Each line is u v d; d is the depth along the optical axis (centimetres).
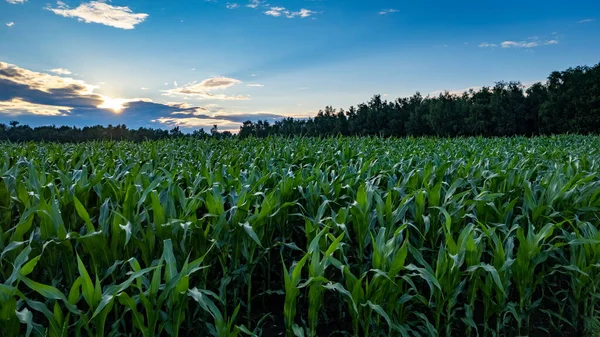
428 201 447
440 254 309
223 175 542
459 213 414
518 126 7044
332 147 1047
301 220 478
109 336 265
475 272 333
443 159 752
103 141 1294
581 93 6034
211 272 392
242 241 368
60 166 655
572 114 6219
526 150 1063
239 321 390
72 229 392
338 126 9312
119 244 328
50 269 322
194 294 257
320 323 392
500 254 324
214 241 330
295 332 277
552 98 6359
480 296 426
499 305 336
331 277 398
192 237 347
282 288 441
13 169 477
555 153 895
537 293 461
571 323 387
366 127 9106
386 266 303
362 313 327
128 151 1006
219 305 384
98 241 307
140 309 329
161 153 915
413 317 379
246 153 877
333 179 530
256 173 562
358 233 378
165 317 267
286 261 448
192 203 353
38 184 411
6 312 226
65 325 235
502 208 435
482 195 415
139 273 248
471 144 1388
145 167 566
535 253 335
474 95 8300
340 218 372
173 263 263
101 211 333
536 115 7062
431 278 294
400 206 372
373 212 393
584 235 364
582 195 439
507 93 7419
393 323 314
